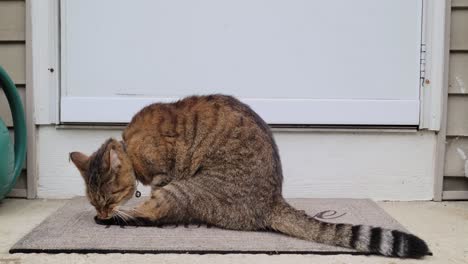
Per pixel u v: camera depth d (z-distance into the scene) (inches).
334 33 96.7
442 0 96.1
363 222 87.6
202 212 85.2
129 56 96.5
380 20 96.6
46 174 97.6
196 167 85.7
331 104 96.8
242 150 85.0
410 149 98.0
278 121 96.7
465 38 97.0
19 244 80.0
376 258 78.9
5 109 96.8
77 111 96.3
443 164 98.0
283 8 96.3
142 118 87.0
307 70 97.0
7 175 90.1
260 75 96.9
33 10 95.7
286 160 97.8
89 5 95.9
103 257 78.2
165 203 85.2
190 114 86.8
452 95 97.7
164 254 79.0
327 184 98.2
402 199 98.4
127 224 85.7
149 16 96.2
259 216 84.1
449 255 79.8
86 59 96.4
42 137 97.2
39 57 95.9
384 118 97.0
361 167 98.0
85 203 94.3
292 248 79.9
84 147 97.3
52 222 86.6
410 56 97.0
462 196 98.7
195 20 96.3
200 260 77.7
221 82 97.0
